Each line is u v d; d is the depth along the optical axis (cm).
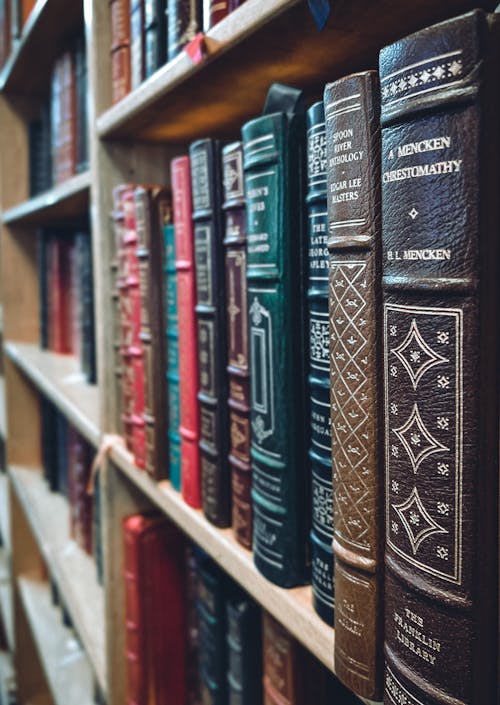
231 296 59
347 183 38
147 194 74
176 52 65
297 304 50
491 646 33
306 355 51
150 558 93
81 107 123
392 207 34
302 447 52
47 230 173
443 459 32
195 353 67
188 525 70
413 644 35
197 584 83
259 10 47
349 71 58
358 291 38
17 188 186
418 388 33
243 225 57
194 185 63
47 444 180
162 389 78
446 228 31
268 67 58
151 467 79
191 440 69
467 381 31
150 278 75
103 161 91
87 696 142
